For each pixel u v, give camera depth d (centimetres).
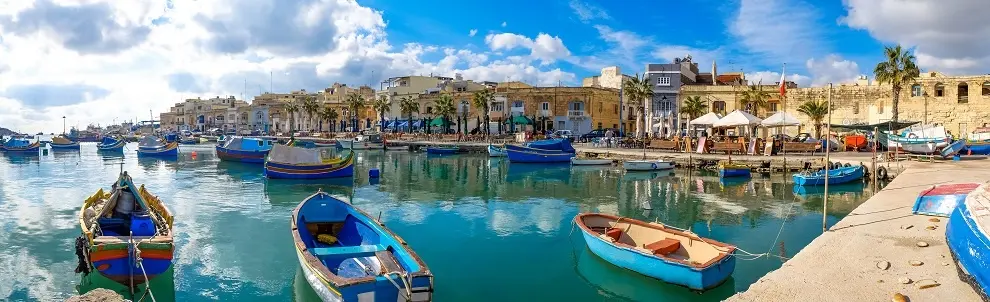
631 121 8350
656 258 1282
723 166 3678
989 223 902
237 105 15112
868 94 6022
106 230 1553
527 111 7931
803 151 4612
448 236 2016
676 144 5200
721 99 7038
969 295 916
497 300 1343
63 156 6562
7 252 1745
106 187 3500
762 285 1001
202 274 1527
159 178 4012
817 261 1130
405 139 8075
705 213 2433
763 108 6612
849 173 3203
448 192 3216
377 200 2888
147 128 19612
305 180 3734
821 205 2584
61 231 2072
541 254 1748
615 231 1516
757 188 3231
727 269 1274
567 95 7744
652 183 3572
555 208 2627
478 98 7756
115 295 896
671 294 1278
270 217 2373
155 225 1502
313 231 1659
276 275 1523
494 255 1742
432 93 9269
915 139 4150
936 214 1512
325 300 1124
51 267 1584
